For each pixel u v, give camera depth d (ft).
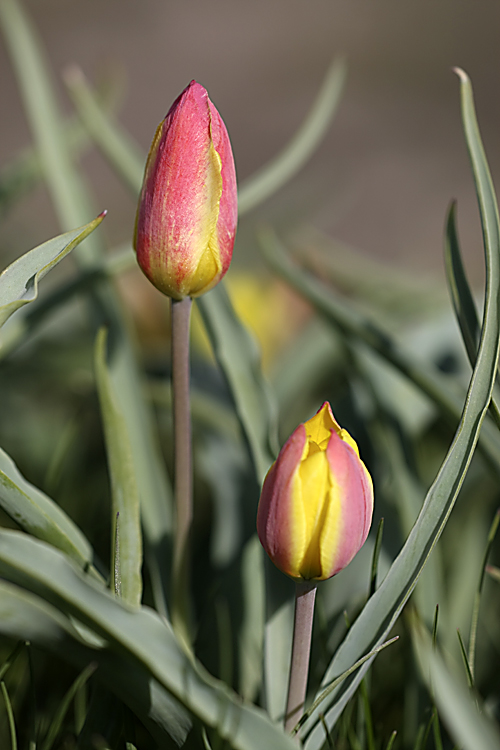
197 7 17.90
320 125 2.56
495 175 11.53
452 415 2.18
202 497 2.89
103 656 1.80
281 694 1.97
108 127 2.69
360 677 1.86
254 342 2.20
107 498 2.71
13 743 1.90
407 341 2.89
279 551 1.79
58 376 3.24
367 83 15.33
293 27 17.39
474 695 1.93
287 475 1.78
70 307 3.48
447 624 2.15
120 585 1.90
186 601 2.01
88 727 1.90
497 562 2.30
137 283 3.61
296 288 2.42
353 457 1.78
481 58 15.69
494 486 2.41
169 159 1.85
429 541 1.85
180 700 1.78
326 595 2.17
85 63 13.80
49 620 1.79
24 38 2.69
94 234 2.53
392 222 10.95
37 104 2.64
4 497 1.87
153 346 3.66
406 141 13.41
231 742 1.78
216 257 1.87
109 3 16.92
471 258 9.11
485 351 1.87
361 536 1.79
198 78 14.70
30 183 2.99
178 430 1.95
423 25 17.13
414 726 2.05
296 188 4.13
